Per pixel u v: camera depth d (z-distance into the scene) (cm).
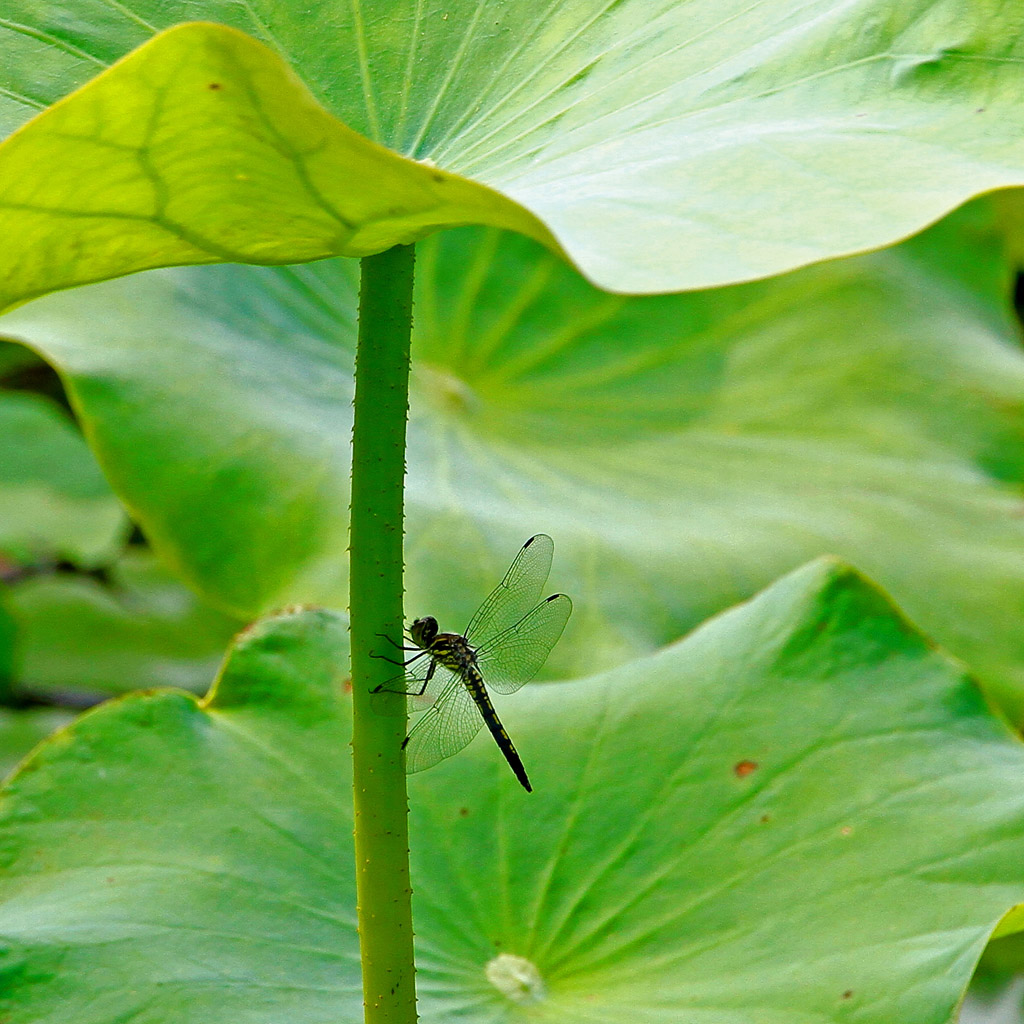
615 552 152
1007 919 137
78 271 134
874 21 135
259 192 132
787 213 132
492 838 142
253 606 149
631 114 136
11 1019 137
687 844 141
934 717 142
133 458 149
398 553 135
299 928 139
